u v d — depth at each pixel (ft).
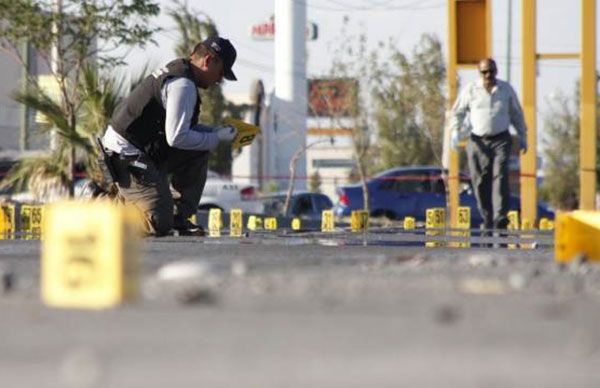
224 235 81.76
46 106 168.86
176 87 75.87
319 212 245.24
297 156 295.07
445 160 205.46
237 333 22.79
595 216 42.75
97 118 166.09
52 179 168.55
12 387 16.92
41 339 22.22
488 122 110.42
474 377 17.25
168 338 22.18
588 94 134.51
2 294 30.37
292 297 28.60
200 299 27.43
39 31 169.68
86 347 21.08
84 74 166.40
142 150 76.95
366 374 17.70
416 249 66.49
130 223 26.53
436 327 23.38
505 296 29.48
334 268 39.91
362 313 25.73
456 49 136.05
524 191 136.56
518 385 16.60
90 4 168.25
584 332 22.22
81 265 26.16
